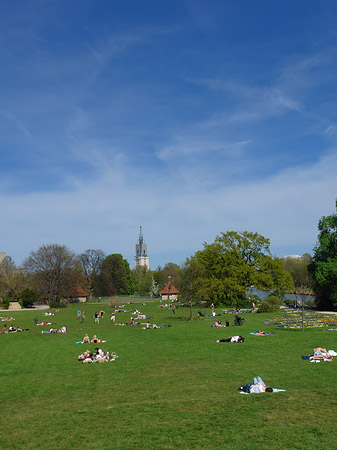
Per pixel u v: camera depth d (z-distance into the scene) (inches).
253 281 3523.6
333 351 1151.0
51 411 741.9
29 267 4707.2
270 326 2003.0
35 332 2175.2
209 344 1485.0
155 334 1872.5
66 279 4798.2
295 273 4781.0
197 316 2800.2
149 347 1488.7
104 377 1028.5
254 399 737.0
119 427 621.0
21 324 2669.8
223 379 930.7
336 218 2952.8
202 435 569.3
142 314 3058.6
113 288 6033.5
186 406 715.4
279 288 3641.7
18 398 861.8
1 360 1354.6
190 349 1397.6
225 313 2952.8
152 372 1056.2
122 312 3430.1
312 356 1123.3
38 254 4734.3
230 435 563.5
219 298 3629.4
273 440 539.2
